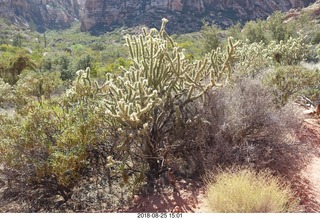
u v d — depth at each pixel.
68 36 90.56
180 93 4.63
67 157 3.60
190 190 3.95
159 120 4.46
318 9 44.84
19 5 126.44
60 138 3.74
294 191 3.90
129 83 4.07
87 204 3.92
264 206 3.06
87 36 89.75
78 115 4.13
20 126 3.95
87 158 4.21
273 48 14.09
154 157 4.21
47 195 4.10
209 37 25.05
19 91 5.89
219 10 84.81
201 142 4.34
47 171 3.70
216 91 4.76
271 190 3.22
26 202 4.04
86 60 30.33
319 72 8.47
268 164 4.34
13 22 113.12
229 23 79.69
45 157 3.90
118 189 4.15
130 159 4.57
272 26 26.06
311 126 6.51
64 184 3.67
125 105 3.74
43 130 3.92
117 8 97.00
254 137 4.62
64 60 33.12
